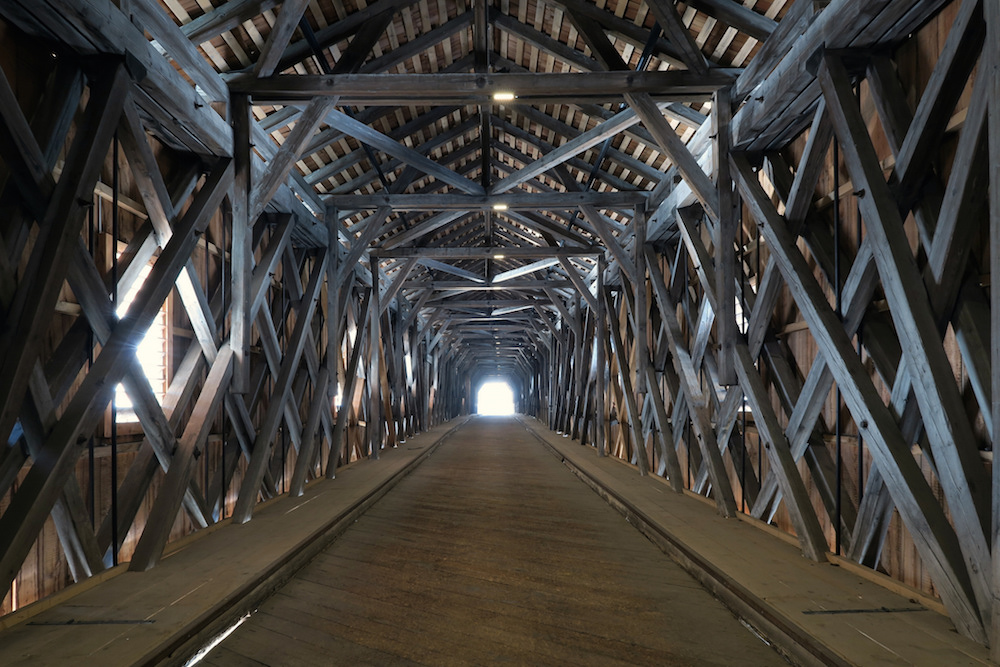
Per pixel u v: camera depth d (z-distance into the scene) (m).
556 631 2.51
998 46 1.96
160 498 3.32
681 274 5.89
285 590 3.04
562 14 5.02
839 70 2.89
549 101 4.50
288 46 4.65
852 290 3.06
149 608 2.45
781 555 3.28
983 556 2.07
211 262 4.56
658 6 3.97
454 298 16.42
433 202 6.80
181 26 3.93
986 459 2.44
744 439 4.74
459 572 3.34
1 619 2.24
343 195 6.78
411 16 5.14
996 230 1.95
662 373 6.71
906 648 2.05
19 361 2.37
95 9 2.62
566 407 14.11
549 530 4.41
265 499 5.33
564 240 10.03
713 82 4.21
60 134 2.81
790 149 4.05
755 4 3.96
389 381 11.38
